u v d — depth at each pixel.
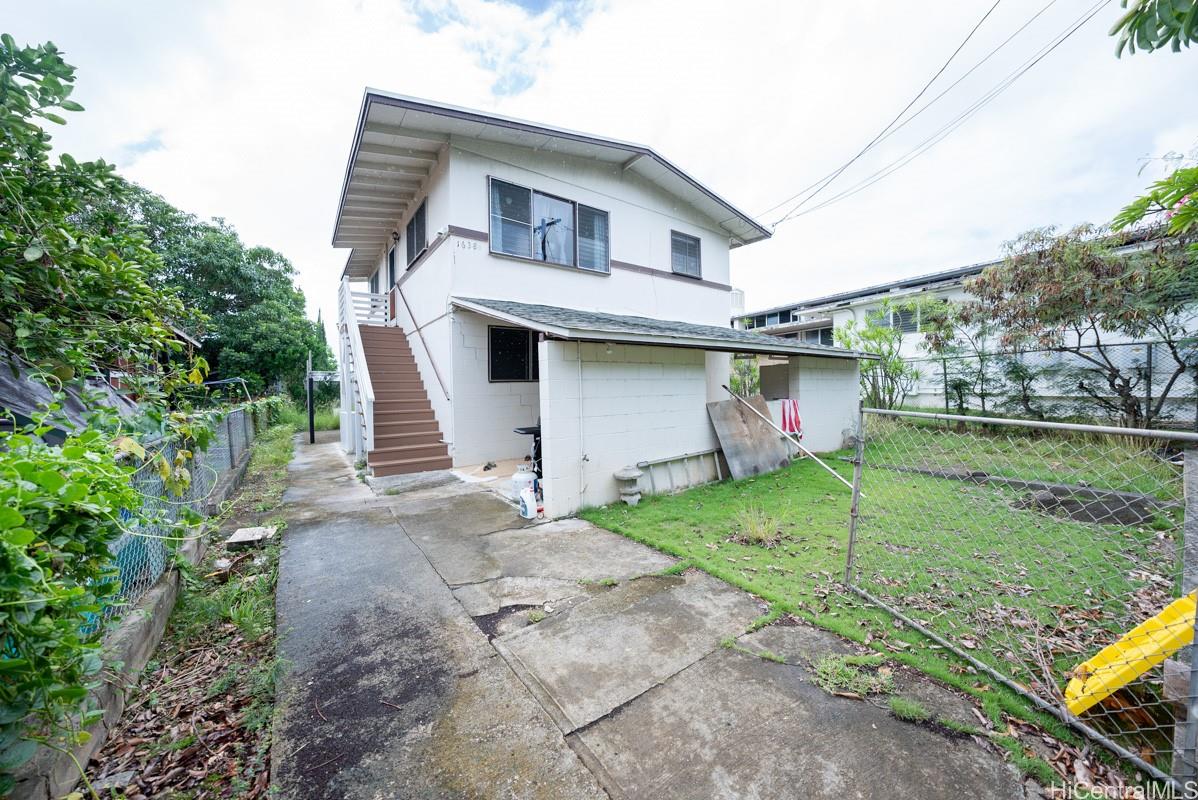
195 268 14.40
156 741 1.94
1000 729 1.93
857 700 2.12
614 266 9.47
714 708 2.08
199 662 2.51
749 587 3.26
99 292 2.63
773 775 1.72
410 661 2.49
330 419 16.25
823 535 4.42
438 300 8.06
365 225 11.02
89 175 2.45
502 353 8.23
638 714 2.06
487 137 7.62
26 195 2.24
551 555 4.02
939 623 2.76
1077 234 8.24
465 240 7.53
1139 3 2.11
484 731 1.97
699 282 11.26
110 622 2.13
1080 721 1.90
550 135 7.74
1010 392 9.68
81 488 1.31
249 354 14.84
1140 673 1.83
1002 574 3.43
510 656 2.52
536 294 8.38
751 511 5.07
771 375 10.29
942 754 1.80
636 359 6.11
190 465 4.31
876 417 10.62
